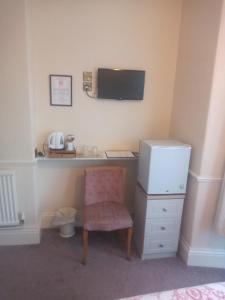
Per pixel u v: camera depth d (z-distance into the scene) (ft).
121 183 8.24
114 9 7.72
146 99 8.57
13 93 6.96
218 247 7.32
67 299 6.02
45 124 8.30
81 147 8.65
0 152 7.33
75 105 8.29
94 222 7.04
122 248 8.09
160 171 6.96
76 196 9.05
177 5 7.92
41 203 8.95
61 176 8.79
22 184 7.67
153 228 7.38
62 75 7.96
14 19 6.50
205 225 7.14
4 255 7.54
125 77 8.11
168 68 8.40
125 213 7.51
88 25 7.73
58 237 8.55
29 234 8.04
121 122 8.65
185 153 6.93
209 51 6.32
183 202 7.34
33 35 7.57
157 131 8.91
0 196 7.50
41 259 7.41
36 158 7.91
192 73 7.22
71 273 6.88
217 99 6.28
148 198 7.09
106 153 8.54
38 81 7.92
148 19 7.92
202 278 6.91
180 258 7.74
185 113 7.65
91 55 7.97
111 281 6.66
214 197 6.93
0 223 7.72
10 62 6.74
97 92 8.22
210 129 6.47
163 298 3.66
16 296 6.05
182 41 7.89
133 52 8.12
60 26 7.63
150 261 7.54
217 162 6.70
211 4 6.23
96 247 8.09
